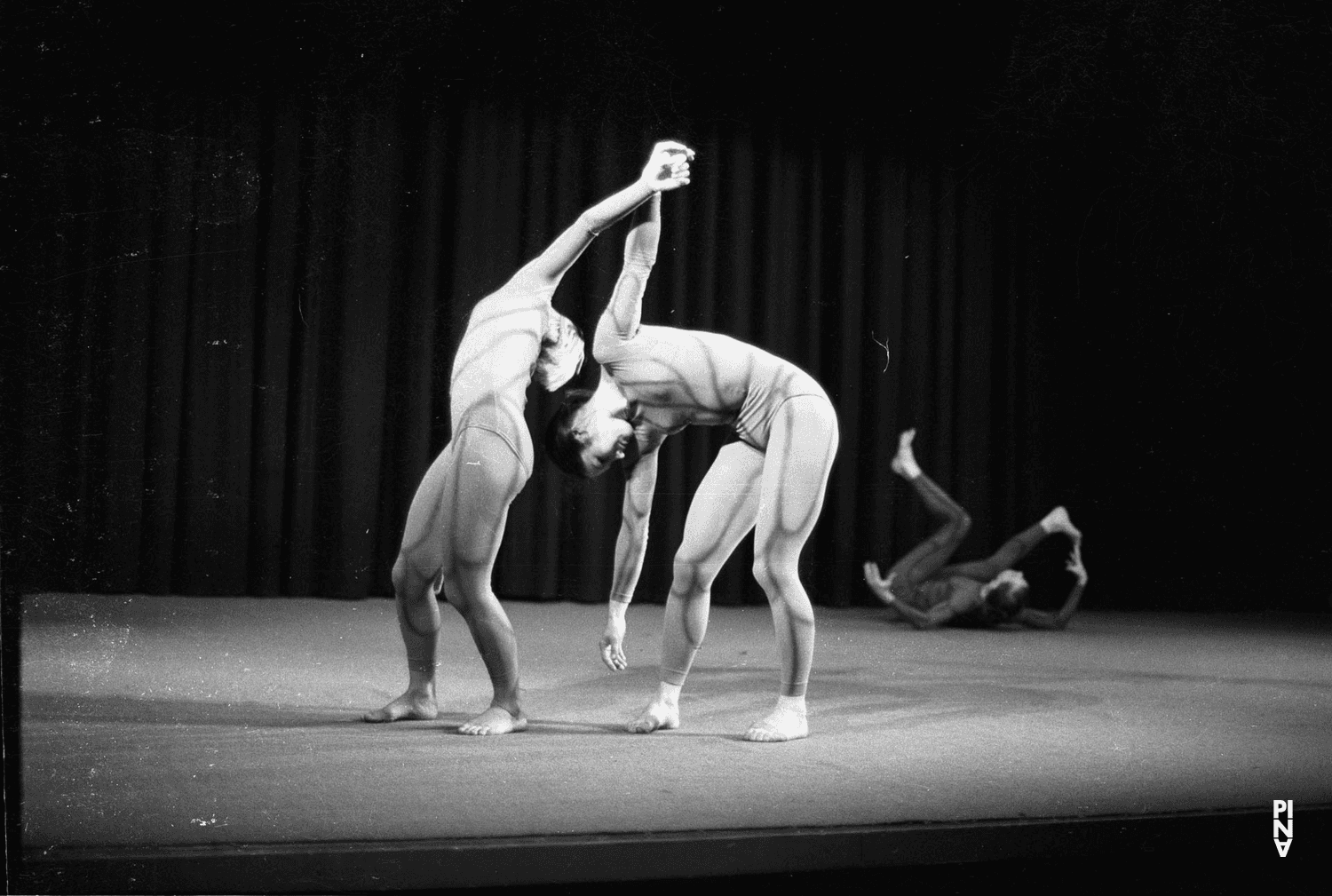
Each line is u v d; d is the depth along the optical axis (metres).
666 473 5.29
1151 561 6.05
